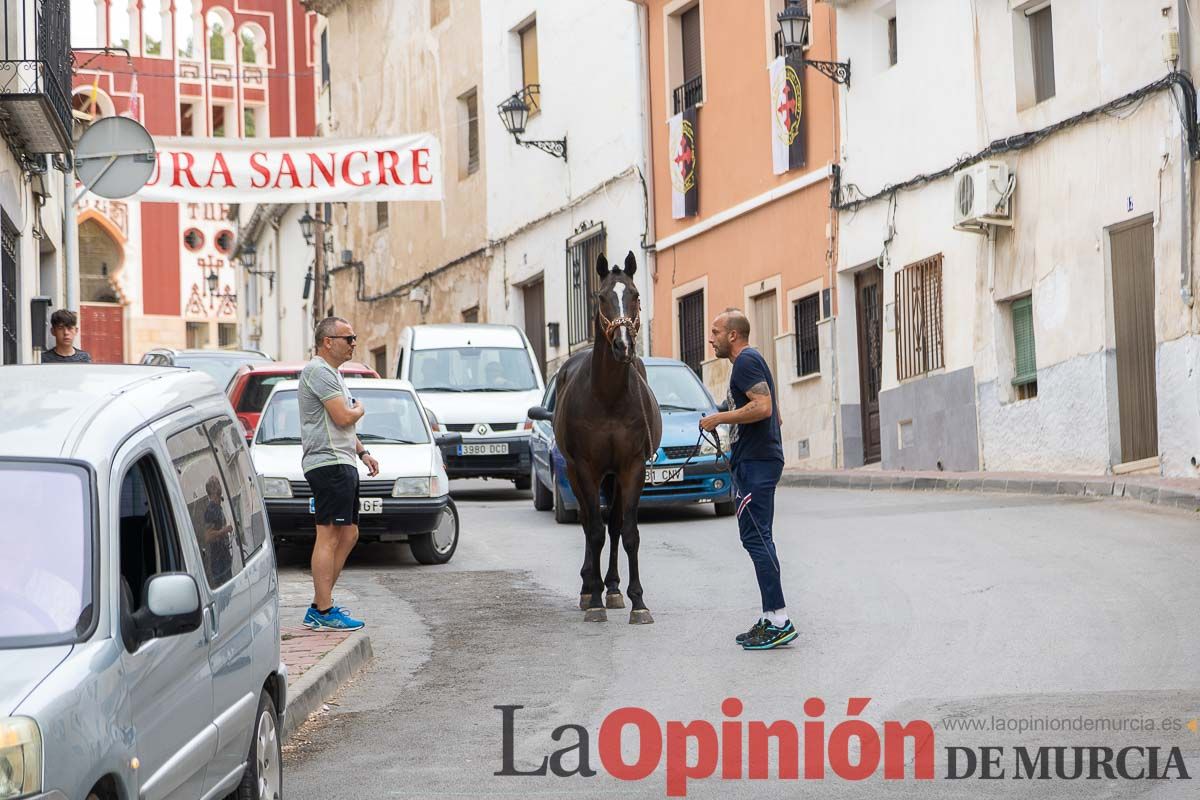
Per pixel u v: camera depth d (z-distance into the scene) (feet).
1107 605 37.47
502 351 83.15
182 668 19.01
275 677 23.81
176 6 213.66
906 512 58.70
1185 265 59.88
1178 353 60.34
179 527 19.84
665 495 60.64
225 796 21.40
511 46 120.47
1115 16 63.87
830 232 84.28
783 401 89.40
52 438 18.85
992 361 71.82
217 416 23.15
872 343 82.58
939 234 75.56
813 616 38.93
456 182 130.62
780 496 70.28
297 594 45.93
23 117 60.85
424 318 136.56
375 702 32.01
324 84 161.89
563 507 62.39
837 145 83.76
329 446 38.37
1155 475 61.62
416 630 40.19
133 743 17.25
